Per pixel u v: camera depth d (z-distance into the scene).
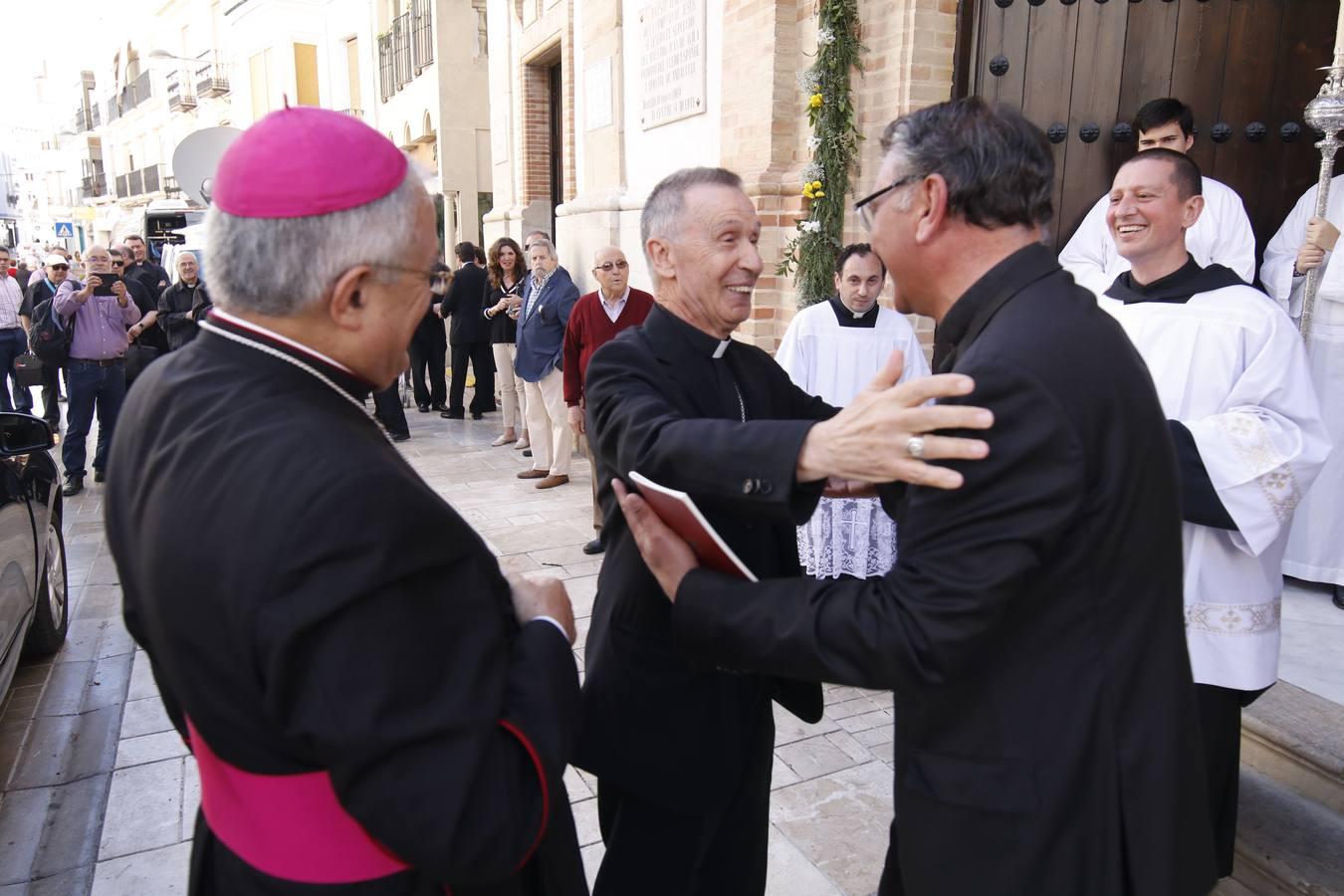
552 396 6.46
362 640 0.96
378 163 1.07
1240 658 2.10
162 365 1.18
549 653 1.22
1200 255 3.45
